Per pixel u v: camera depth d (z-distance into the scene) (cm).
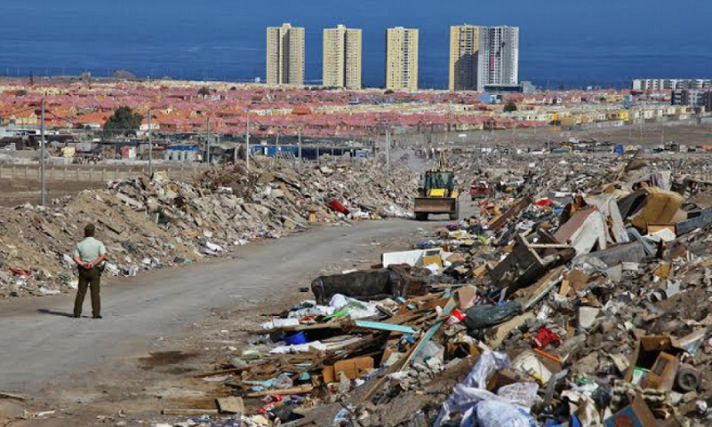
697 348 1852
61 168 14525
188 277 4316
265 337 2975
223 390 2406
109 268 4253
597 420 1586
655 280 2558
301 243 5959
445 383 1967
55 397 2288
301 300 3728
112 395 2325
